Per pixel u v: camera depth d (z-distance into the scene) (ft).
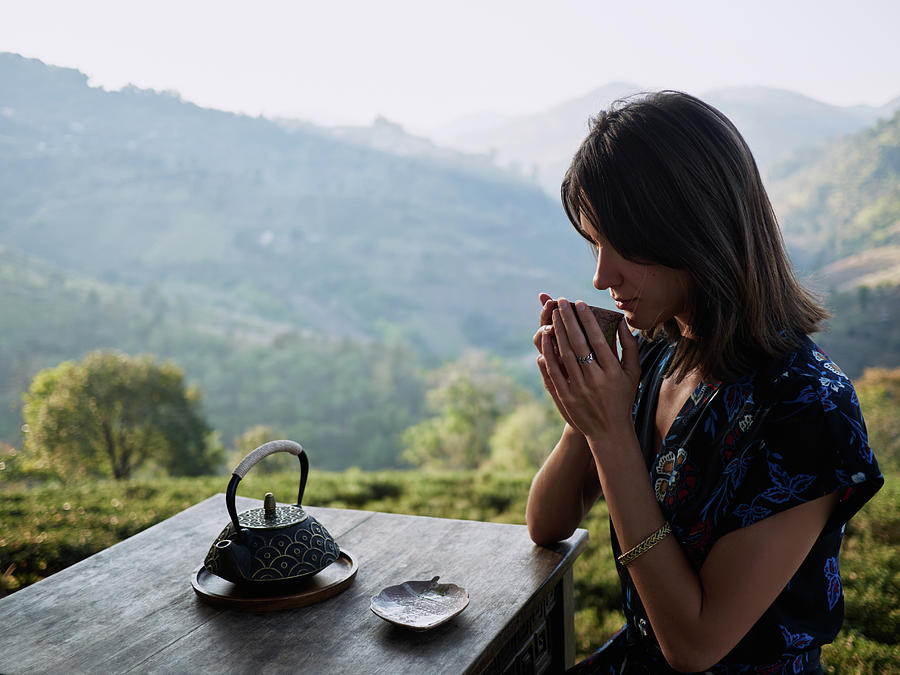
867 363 95.81
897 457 41.24
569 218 3.34
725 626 2.98
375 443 185.26
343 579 3.85
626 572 3.77
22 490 14.92
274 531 3.70
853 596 9.34
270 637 3.40
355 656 3.23
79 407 75.20
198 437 82.64
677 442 3.44
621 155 3.02
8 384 154.40
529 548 4.33
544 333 3.37
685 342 3.27
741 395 3.21
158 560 4.29
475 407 138.72
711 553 3.08
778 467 3.00
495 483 18.30
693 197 2.97
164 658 3.25
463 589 3.71
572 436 4.17
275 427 186.39
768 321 3.14
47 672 3.16
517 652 3.90
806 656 3.33
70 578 4.07
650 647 3.64
